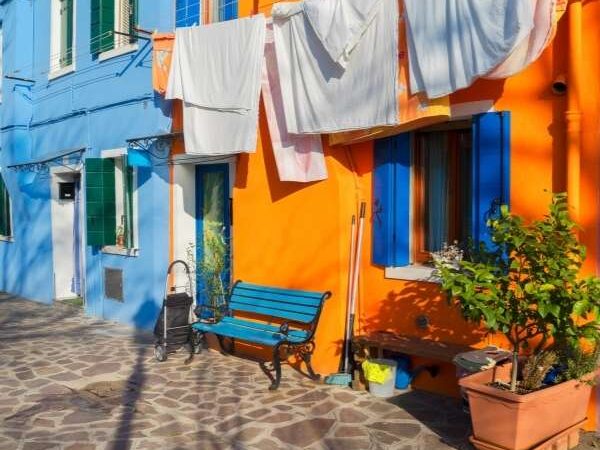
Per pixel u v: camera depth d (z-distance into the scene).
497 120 5.32
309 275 6.66
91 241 9.64
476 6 4.93
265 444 4.84
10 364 7.19
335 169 6.41
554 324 4.20
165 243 8.70
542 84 5.15
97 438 4.98
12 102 12.16
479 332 5.55
